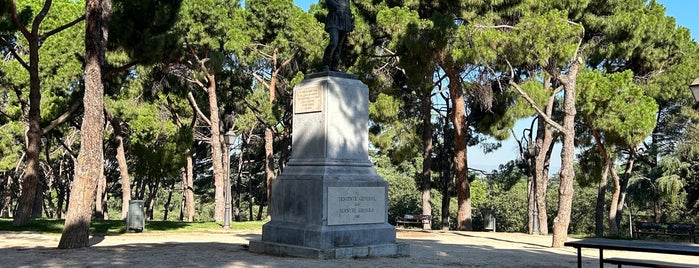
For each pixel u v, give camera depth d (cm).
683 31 2697
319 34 2956
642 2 2703
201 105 3934
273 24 3300
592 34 2505
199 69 2838
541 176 2694
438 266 1026
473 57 1978
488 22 2036
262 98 3538
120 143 3191
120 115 3073
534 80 2306
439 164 4134
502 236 2212
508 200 5275
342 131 1170
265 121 3462
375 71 2600
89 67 1288
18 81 2827
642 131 1889
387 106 2588
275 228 1161
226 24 2838
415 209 5494
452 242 1741
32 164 1973
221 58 2744
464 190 2622
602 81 1873
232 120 4162
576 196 4772
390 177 5794
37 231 1816
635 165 4225
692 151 3356
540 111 1758
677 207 3944
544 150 2697
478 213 5053
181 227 2256
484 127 2655
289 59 3334
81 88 2802
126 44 1834
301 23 2958
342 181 1120
